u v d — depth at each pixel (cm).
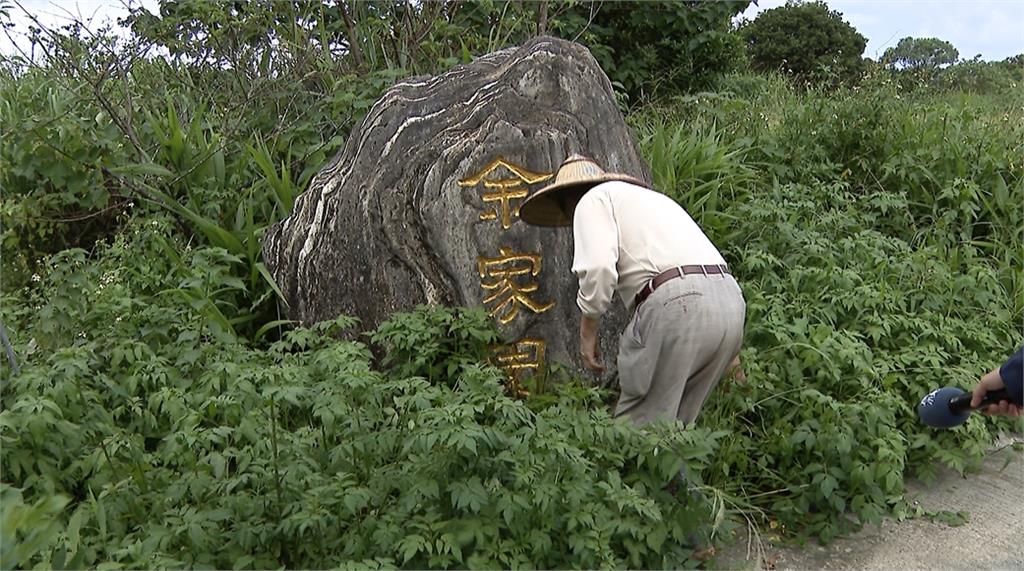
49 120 520
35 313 412
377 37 682
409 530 280
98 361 362
